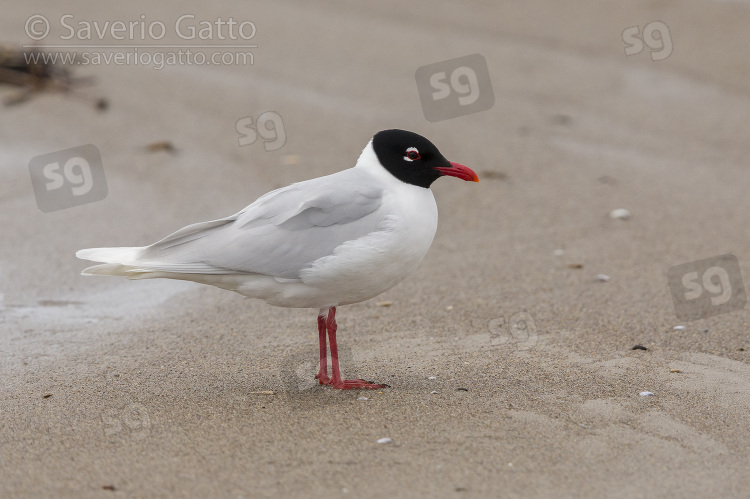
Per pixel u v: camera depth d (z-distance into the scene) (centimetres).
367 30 2470
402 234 866
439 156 905
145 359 991
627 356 990
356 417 826
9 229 1398
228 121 1847
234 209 1473
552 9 2661
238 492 686
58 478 712
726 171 1709
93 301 1190
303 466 728
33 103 1916
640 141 1852
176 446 768
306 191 888
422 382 918
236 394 888
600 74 2202
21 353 1008
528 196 1581
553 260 1328
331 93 2009
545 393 882
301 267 859
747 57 2278
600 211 1520
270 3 2678
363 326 1097
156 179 1599
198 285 1255
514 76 2170
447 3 2736
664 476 715
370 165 911
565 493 686
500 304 1163
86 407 857
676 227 1452
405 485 696
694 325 1091
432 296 1196
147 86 2012
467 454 748
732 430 801
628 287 1222
